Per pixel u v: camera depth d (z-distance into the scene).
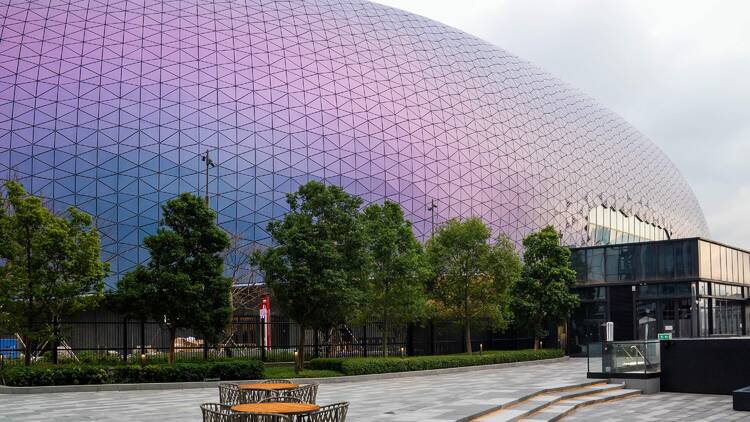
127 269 50.62
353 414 18.14
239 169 54.31
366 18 71.25
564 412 20.06
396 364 36.34
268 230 35.78
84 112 52.31
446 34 77.44
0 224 29.78
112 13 58.16
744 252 57.50
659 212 92.25
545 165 71.88
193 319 31.58
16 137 50.97
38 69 53.19
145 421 18.17
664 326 51.59
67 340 37.62
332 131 58.38
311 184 35.75
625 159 88.12
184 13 60.44
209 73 56.53
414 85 65.69
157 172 52.47
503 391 23.83
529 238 52.00
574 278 51.16
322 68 61.44
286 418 10.98
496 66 77.31
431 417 16.94
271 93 57.56
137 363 33.34
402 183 59.91
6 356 36.88
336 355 42.44
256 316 47.03
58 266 30.73
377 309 39.53
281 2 67.06
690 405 23.12
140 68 54.88
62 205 50.50
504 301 47.59
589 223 76.06
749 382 26.42
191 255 32.47
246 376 31.05
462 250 46.12
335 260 34.12
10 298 29.89
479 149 65.94
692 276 50.38
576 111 84.25
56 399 24.58
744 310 56.19
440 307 46.91
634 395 26.56
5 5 57.06
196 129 54.09
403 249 39.75
